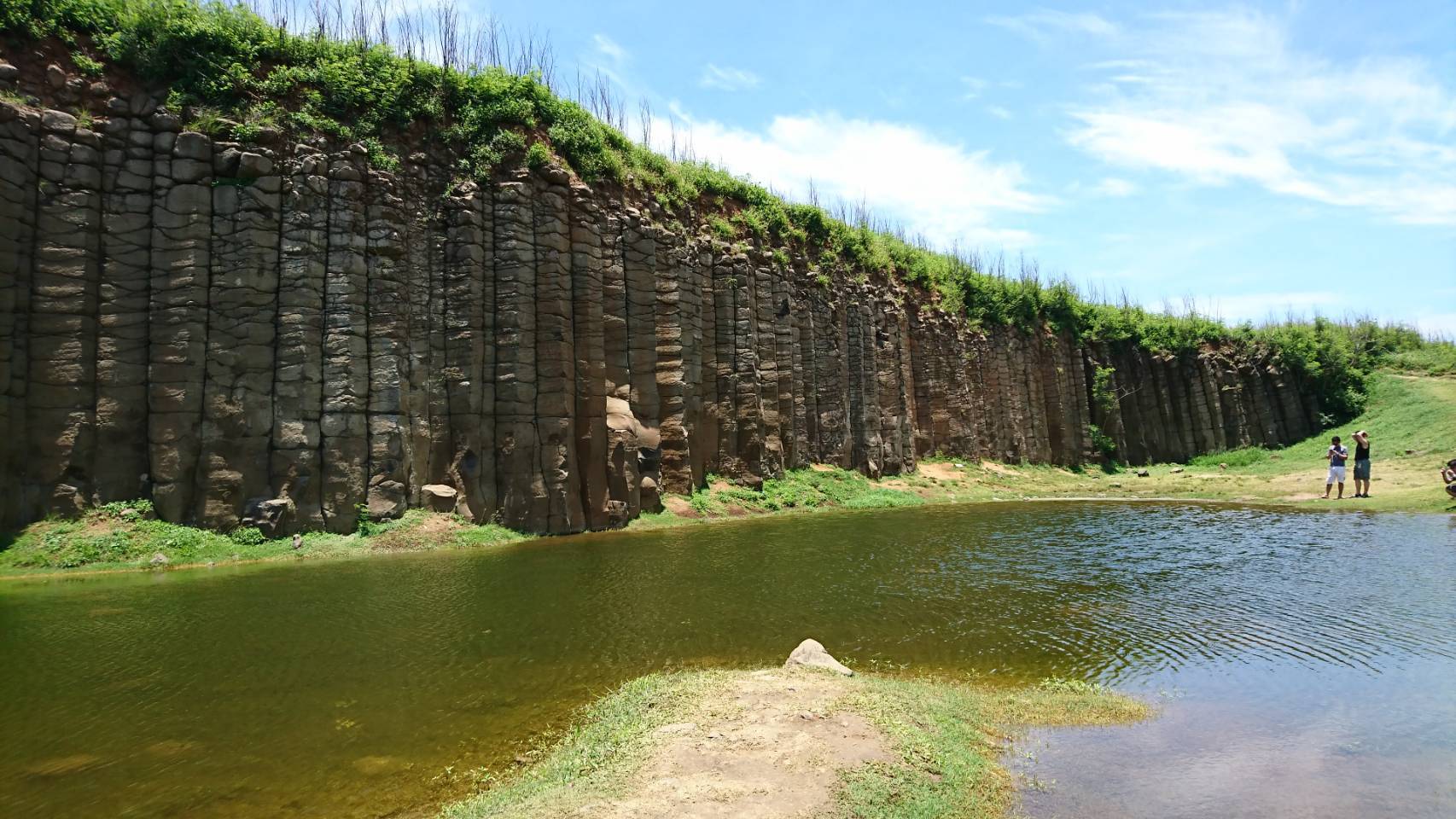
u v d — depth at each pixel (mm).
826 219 40062
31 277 17938
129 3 20359
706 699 8766
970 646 11633
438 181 23500
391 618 13086
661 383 28359
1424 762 7594
